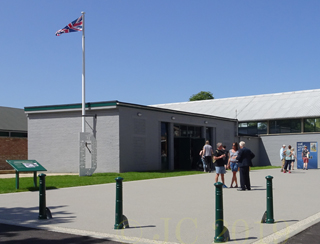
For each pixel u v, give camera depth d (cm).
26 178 2005
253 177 2172
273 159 3956
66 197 1340
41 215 957
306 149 3247
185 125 3081
